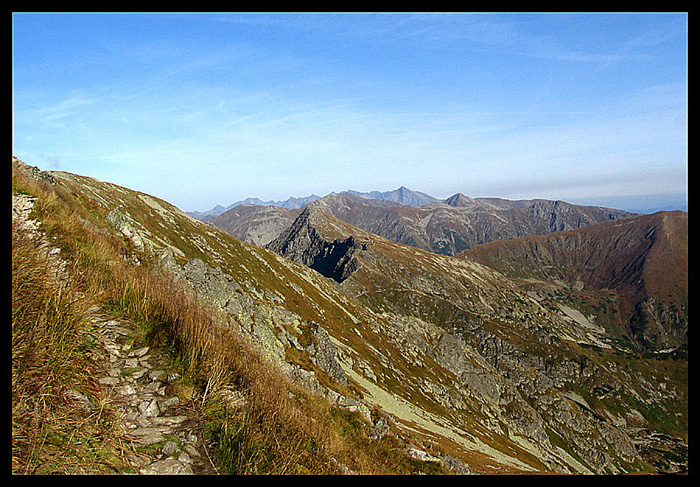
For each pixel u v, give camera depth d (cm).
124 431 656
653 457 18512
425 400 10069
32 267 834
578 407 19600
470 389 14775
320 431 1189
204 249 10938
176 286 1661
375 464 1459
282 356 3312
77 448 570
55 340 722
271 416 906
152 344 963
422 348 15150
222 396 852
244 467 681
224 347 1121
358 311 14688
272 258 14338
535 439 14625
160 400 777
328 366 4769
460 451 5778
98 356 820
